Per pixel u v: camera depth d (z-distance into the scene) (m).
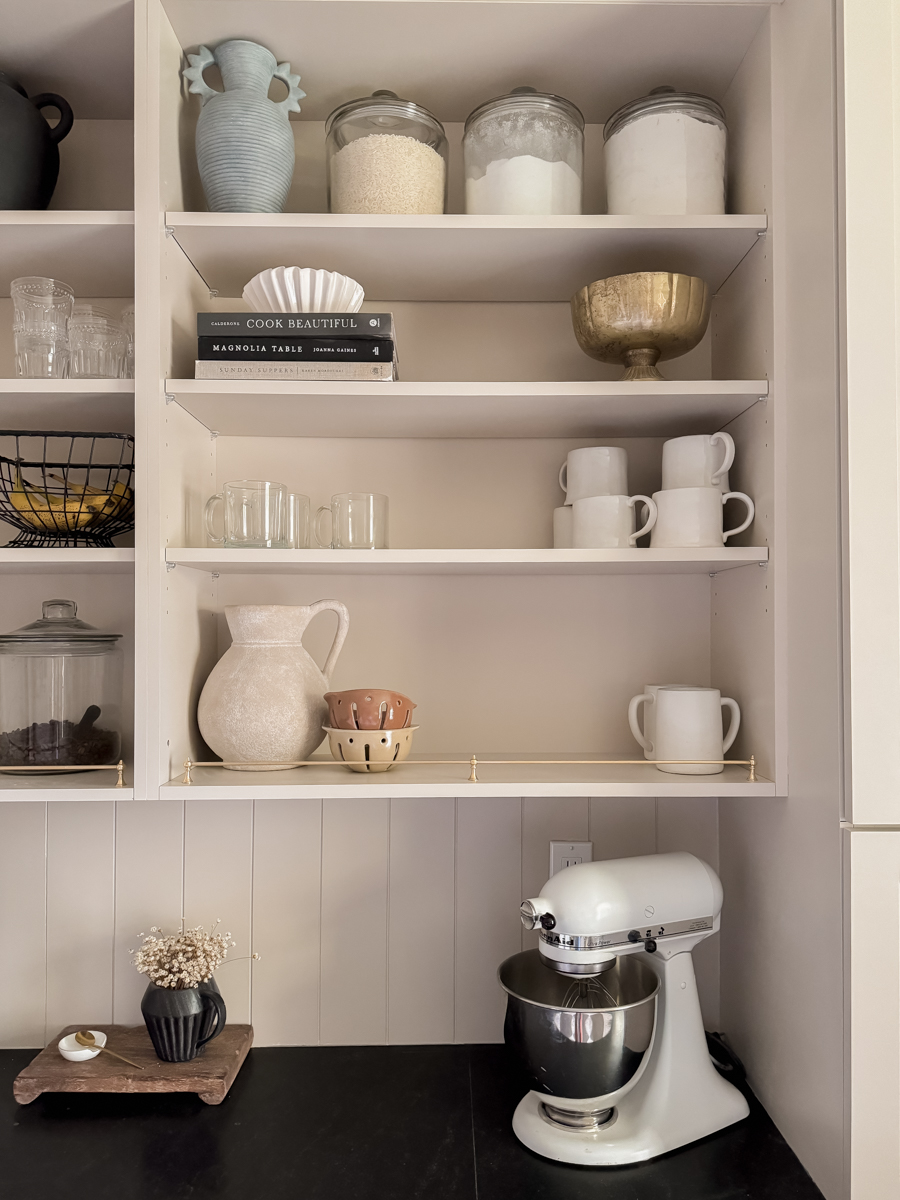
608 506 1.18
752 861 1.21
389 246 1.17
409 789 1.09
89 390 1.09
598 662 1.38
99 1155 1.06
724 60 1.22
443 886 1.35
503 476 1.38
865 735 0.92
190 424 1.23
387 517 1.21
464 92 1.30
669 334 1.13
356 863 1.35
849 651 0.93
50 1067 1.20
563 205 1.17
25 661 1.16
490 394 1.11
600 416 1.24
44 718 1.15
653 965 1.15
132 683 1.35
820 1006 0.98
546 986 1.21
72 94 1.31
